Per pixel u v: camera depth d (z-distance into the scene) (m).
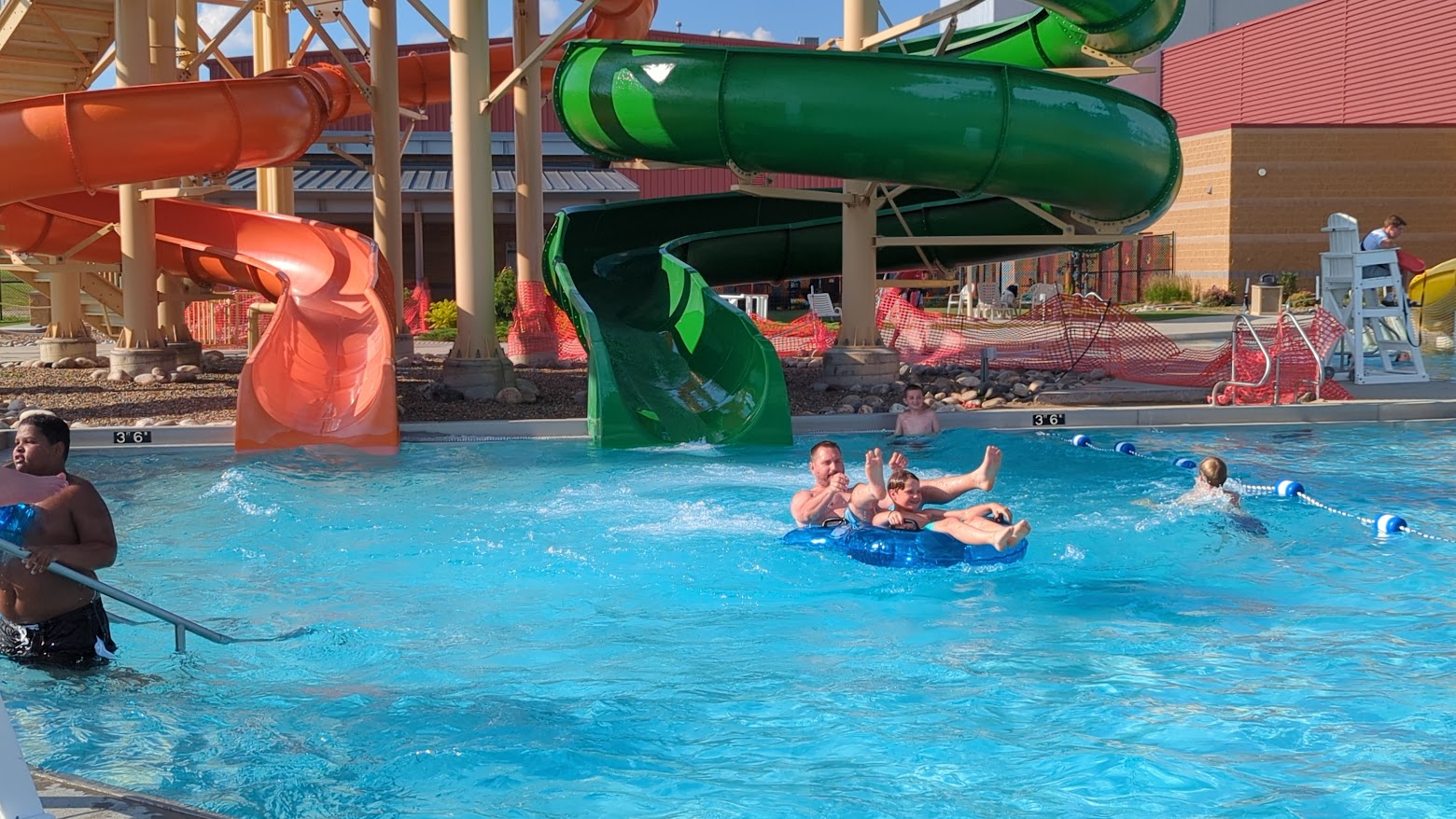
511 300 27.27
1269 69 42.03
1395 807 3.91
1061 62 16.86
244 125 13.71
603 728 4.74
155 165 13.39
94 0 17.47
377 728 4.75
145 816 3.27
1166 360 17.50
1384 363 15.79
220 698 5.13
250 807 4.02
